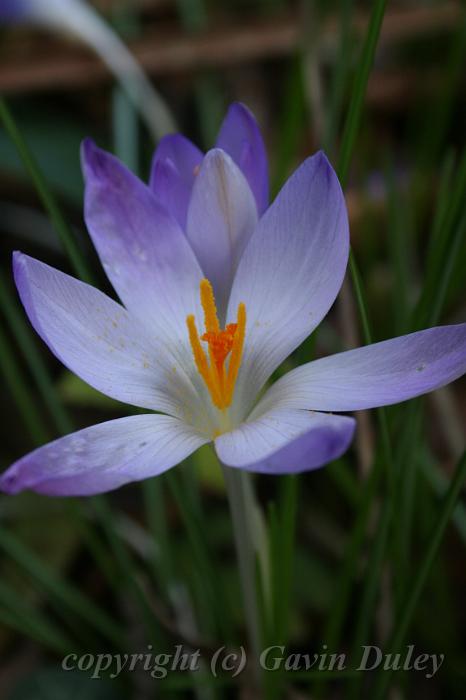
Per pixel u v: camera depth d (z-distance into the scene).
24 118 0.39
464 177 0.25
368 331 0.24
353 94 0.25
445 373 0.22
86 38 0.37
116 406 0.31
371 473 0.26
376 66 0.47
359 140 0.39
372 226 0.35
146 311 0.24
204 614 0.29
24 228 0.38
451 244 0.25
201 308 0.24
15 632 0.30
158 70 0.40
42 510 0.31
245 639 0.29
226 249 0.24
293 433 0.22
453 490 0.24
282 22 0.41
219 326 0.24
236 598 0.30
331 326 0.35
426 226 0.39
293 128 0.31
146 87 0.37
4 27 0.42
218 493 0.32
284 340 0.24
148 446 0.22
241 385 0.24
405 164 0.42
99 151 0.23
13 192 0.38
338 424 0.21
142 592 0.27
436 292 0.26
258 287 0.24
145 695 0.28
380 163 0.42
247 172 0.24
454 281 0.32
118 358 0.23
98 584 0.31
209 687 0.28
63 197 0.37
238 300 0.24
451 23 0.41
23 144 0.26
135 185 0.23
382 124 0.44
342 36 0.29
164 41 0.41
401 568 0.26
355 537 0.26
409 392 0.22
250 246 0.24
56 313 0.23
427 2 0.44
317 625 0.30
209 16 0.48
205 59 0.40
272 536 0.25
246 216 0.24
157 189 0.24
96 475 0.21
